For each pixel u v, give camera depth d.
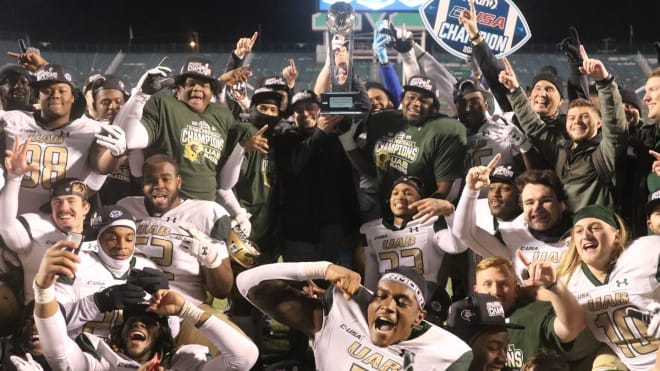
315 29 18.14
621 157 4.86
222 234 5.16
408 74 6.34
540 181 4.87
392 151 5.42
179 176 5.29
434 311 4.46
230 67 5.73
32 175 5.29
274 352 5.25
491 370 4.33
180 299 4.35
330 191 5.53
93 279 4.83
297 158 5.51
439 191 5.34
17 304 5.02
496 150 5.41
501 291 4.59
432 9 6.00
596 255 4.48
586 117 4.92
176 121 5.33
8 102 5.70
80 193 5.12
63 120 5.38
